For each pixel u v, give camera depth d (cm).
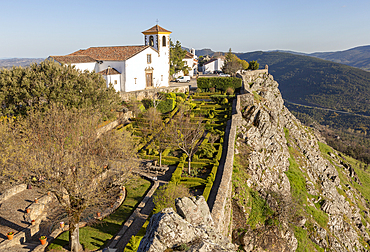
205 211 1562
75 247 2244
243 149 5134
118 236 2456
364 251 6000
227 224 3269
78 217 2241
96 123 3212
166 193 2755
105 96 4572
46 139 2491
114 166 2969
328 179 7562
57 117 2794
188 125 5062
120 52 7056
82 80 4409
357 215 7294
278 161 6112
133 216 2800
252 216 3950
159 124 4934
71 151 2406
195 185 3462
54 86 4016
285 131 8325
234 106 6297
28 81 3991
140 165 4112
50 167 2206
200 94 7669
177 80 9469
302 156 7719
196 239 1279
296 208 4688
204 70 12669
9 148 2598
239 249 3703
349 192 8131
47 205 2992
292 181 5959
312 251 4450
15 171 2280
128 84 6762
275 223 4047
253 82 9331
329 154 10300
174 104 6456
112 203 3012
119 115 5359
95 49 7544
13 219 2631
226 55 11856
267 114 6350
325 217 5631
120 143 3269
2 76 3978
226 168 3750
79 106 3959
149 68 7306
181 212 1489
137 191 3384
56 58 6134
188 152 4231
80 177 2292
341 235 5703
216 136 4866
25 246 2300
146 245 1228
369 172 12325
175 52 9894
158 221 1300
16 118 3688
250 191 4262
